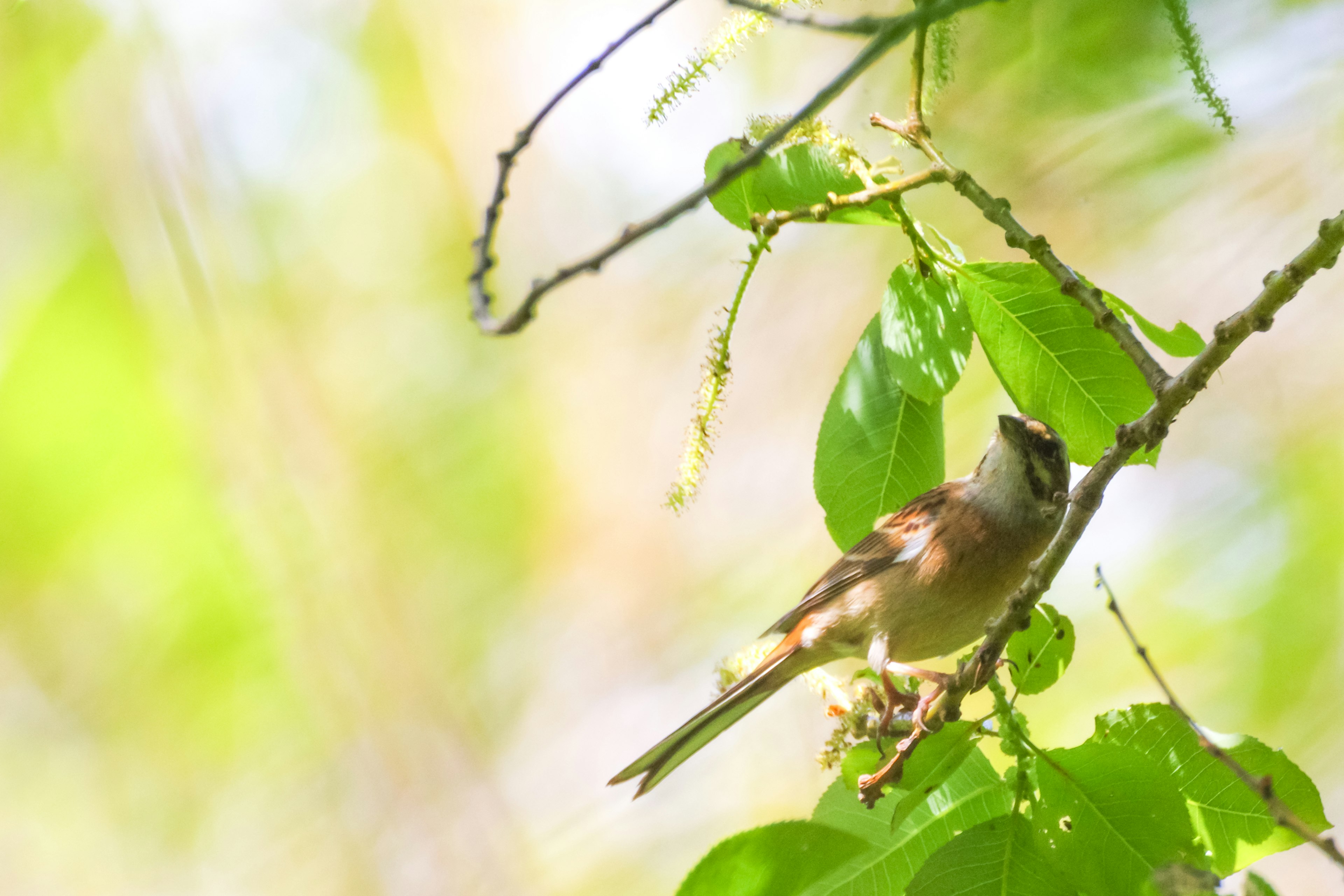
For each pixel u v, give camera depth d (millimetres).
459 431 15242
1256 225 10844
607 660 14188
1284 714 10680
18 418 13711
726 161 4918
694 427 5000
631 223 4184
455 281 15773
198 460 14266
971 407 11828
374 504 14727
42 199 13906
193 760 14680
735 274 14164
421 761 14016
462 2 15602
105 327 13867
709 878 3857
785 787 12531
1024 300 5043
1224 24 8320
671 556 14242
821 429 5438
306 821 14195
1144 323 4957
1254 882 3566
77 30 13461
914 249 5043
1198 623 11242
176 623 14461
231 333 14438
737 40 4680
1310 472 11289
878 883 4555
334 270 15578
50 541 14039
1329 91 9516
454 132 15812
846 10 6109
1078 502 4348
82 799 14805
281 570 14359
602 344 15156
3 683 14727
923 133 4992
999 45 5363
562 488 14875
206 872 14328
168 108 13898
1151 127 9898
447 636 14531
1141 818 4168
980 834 4281
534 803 13750
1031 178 10203
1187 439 11836
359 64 15664
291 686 14383
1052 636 4582
